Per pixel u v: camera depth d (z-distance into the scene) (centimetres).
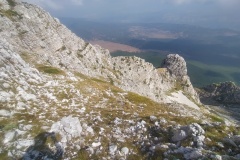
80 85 4272
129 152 1931
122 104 3828
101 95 4175
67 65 7450
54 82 3638
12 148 1802
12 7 8181
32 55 6166
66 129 2092
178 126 2292
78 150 1919
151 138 2133
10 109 2309
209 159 1585
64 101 3075
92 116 2628
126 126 2386
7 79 2745
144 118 2603
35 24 8375
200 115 5759
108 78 10606
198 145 1881
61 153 1853
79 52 10844
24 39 7144
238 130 2262
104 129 2275
